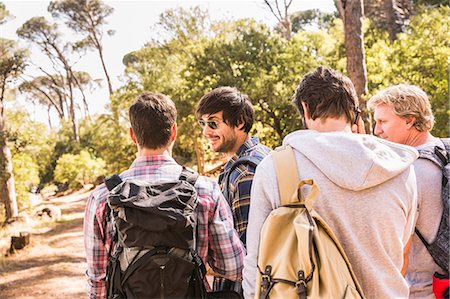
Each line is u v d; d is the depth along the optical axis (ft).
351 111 4.99
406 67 31.71
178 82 64.18
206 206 5.63
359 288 4.36
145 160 5.83
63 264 29.68
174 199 5.22
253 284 4.73
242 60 44.29
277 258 4.40
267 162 4.78
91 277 5.76
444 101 26.89
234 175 6.61
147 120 5.73
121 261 5.30
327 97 4.90
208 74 45.62
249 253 4.81
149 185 5.37
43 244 35.47
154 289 5.16
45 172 115.03
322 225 4.41
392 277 4.55
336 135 4.62
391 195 4.55
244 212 6.45
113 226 5.43
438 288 5.38
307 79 5.08
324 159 4.52
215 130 7.15
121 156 82.38
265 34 45.03
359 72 29.91
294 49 43.75
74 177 100.12
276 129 41.98
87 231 5.68
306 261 4.22
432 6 56.75
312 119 5.04
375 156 4.48
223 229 5.75
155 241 5.10
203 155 58.54
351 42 30.04
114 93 80.07
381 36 50.88
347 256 4.55
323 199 4.51
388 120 6.15
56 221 49.34
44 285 25.41
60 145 119.75
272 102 39.68
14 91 87.20
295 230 4.36
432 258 5.53
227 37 50.52
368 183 4.42
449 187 5.34
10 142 62.34
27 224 46.65
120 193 5.21
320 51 45.32
